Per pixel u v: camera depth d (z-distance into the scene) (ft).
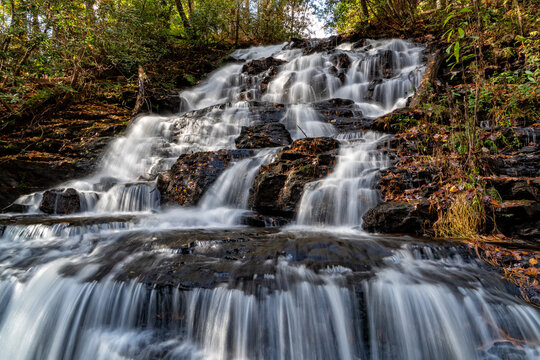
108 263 11.30
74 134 30.45
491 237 12.03
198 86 47.09
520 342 7.97
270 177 17.56
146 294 9.59
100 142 29.45
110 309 9.72
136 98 39.04
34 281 10.74
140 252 11.94
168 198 21.09
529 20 28.17
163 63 51.06
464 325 8.45
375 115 31.09
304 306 9.02
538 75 19.01
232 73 48.52
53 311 10.04
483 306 8.55
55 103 33.73
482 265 10.28
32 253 12.63
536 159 14.69
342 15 57.31
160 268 10.52
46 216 19.04
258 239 12.62
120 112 37.01
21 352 9.82
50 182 24.93
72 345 9.52
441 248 10.96
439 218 12.86
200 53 57.41
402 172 15.76
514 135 16.93
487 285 9.29
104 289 10.00
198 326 9.11
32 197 22.27
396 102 33.30
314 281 9.42
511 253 10.29
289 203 16.70
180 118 31.99
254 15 69.87
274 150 21.59
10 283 10.79
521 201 12.22
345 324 8.86
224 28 62.54
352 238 12.39
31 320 10.07
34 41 29.22
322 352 8.75
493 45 28.19
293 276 9.64
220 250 11.55
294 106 30.78
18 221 16.31
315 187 16.37
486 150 14.84
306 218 16.06
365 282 9.32
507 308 8.38
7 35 28.81
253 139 25.00
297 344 8.77
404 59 39.01
